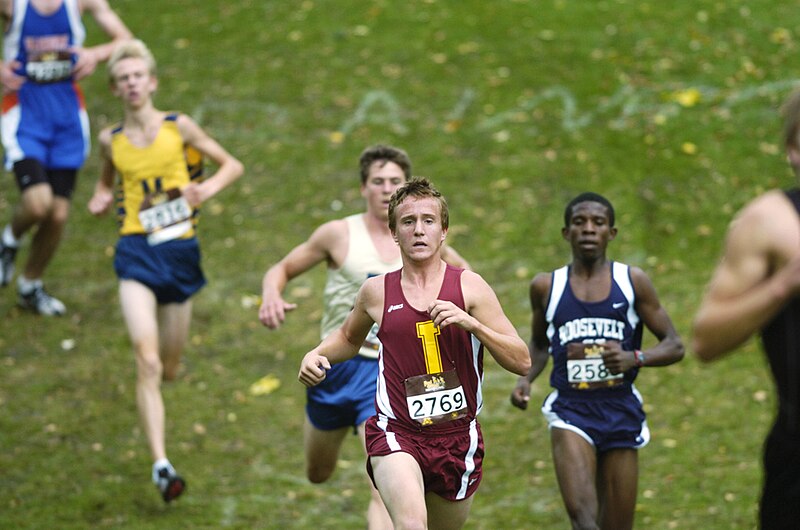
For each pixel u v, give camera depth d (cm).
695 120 3816
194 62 4184
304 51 4228
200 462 2459
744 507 2191
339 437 1973
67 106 2928
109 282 3244
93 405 2694
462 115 3853
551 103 3894
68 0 2898
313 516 2244
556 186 3534
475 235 3344
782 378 1067
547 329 1872
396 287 1461
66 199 2956
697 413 2588
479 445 1492
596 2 4488
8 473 2400
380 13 4431
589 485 1725
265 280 1959
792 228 1028
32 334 2992
